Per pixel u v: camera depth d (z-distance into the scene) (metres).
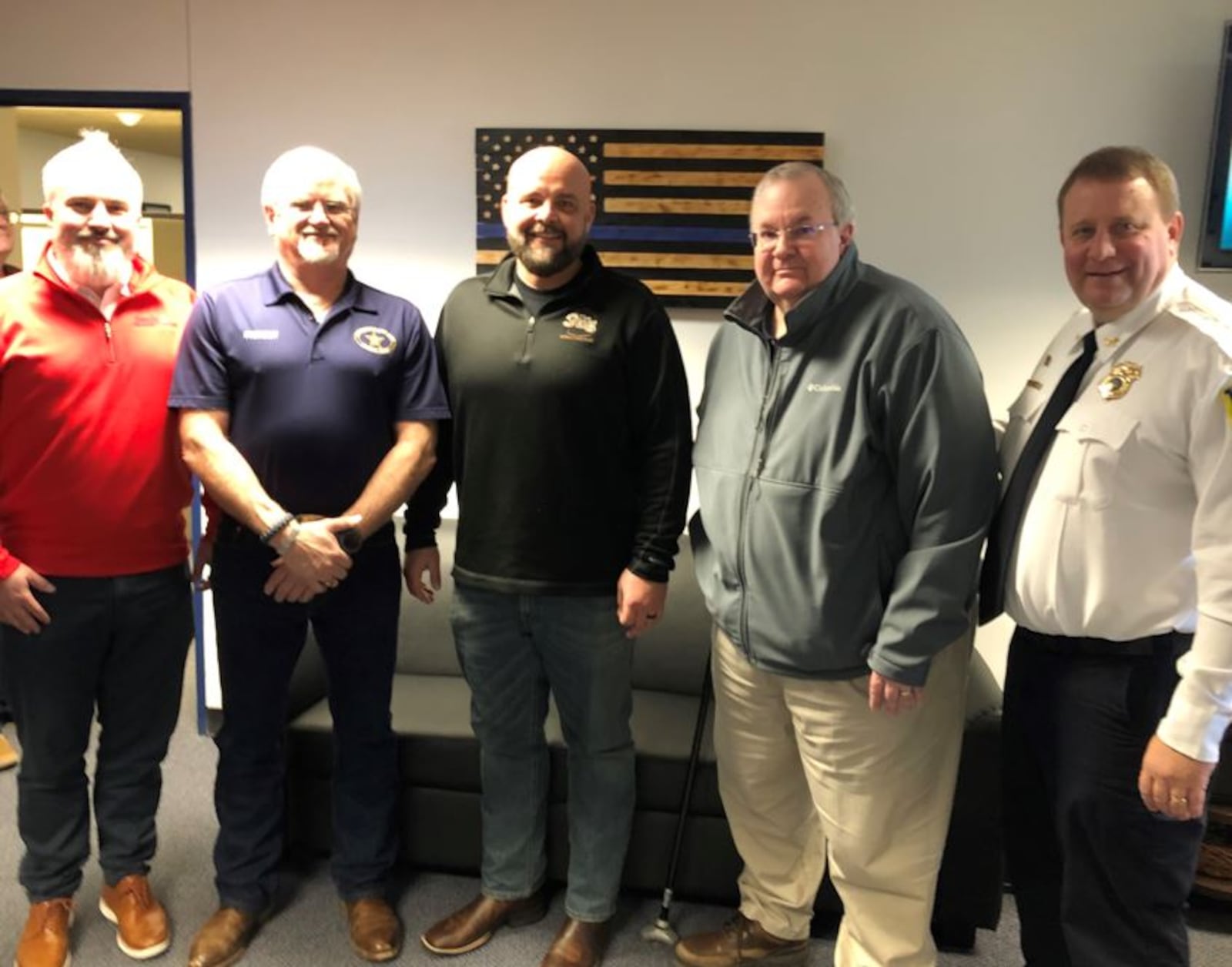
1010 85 2.68
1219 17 2.59
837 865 1.82
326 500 1.85
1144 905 1.46
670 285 2.81
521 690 2.01
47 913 1.98
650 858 2.20
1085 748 1.47
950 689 1.73
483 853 2.15
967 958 2.06
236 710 2.00
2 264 2.85
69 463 1.82
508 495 1.87
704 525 1.85
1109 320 1.50
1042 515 1.50
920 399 1.58
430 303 2.94
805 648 1.69
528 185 1.77
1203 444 1.33
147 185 5.98
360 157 2.90
